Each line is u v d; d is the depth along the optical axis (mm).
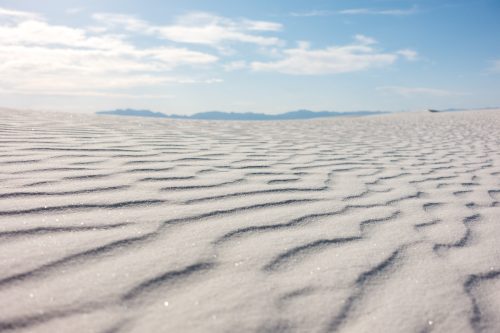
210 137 4695
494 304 1187
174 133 4848
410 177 3012
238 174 2602
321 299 1143
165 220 1635
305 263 1360
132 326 961
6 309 983
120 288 1108
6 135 3447
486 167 3629
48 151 2822
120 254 1307
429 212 2084
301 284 1219
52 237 1393
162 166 2637
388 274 1328
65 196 1824
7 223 1476
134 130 4785
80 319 969
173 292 1117
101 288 1102
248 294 1136
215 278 1213
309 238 1581
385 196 2354
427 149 4801
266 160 3254
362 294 1188
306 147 4367
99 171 2344
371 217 1914
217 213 1778
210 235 1522
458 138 6328
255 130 6508
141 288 1118
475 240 1699
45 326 937
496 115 15359
